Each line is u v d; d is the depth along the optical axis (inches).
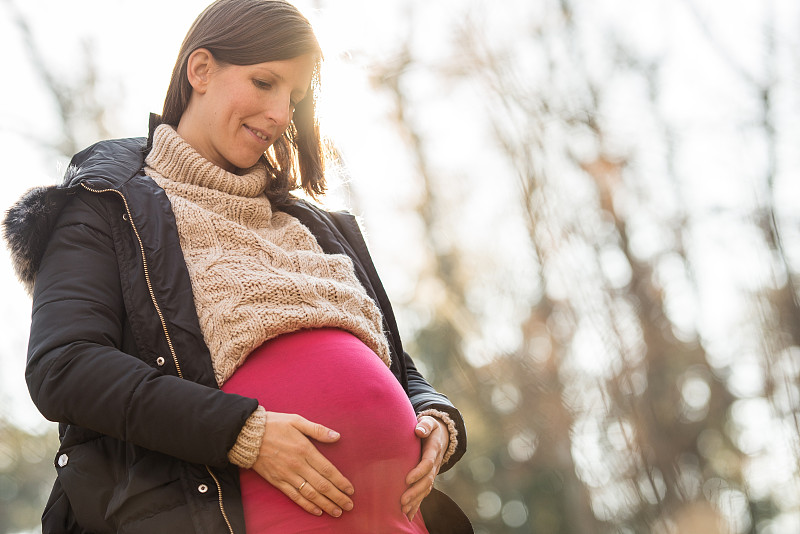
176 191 89.6
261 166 97.0
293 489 79.2
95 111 615.5
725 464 439.8
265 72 91.2
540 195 339.9
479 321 465.4
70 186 86.0
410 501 86.6
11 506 606.5
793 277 311.0
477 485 553.0
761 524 444.5
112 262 84.7
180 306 83.2
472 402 475.2
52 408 77.8
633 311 357.4
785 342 305.0
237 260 87.1
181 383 77.9
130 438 76.8
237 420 77.1
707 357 416.5
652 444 324.2
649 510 317.4
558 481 516.7
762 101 442.3
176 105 95.1
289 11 93.4
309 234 96.0
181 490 78.9
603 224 383.6
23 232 84.7
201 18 94.3
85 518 80.4
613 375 324.8
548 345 358.9
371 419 85.7
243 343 83.7
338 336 89.7
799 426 307.0
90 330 80.0
